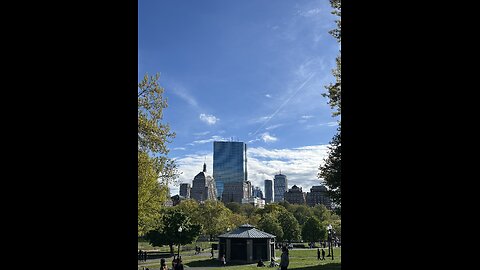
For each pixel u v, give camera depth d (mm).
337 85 12828
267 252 38719
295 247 60438
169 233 40844
